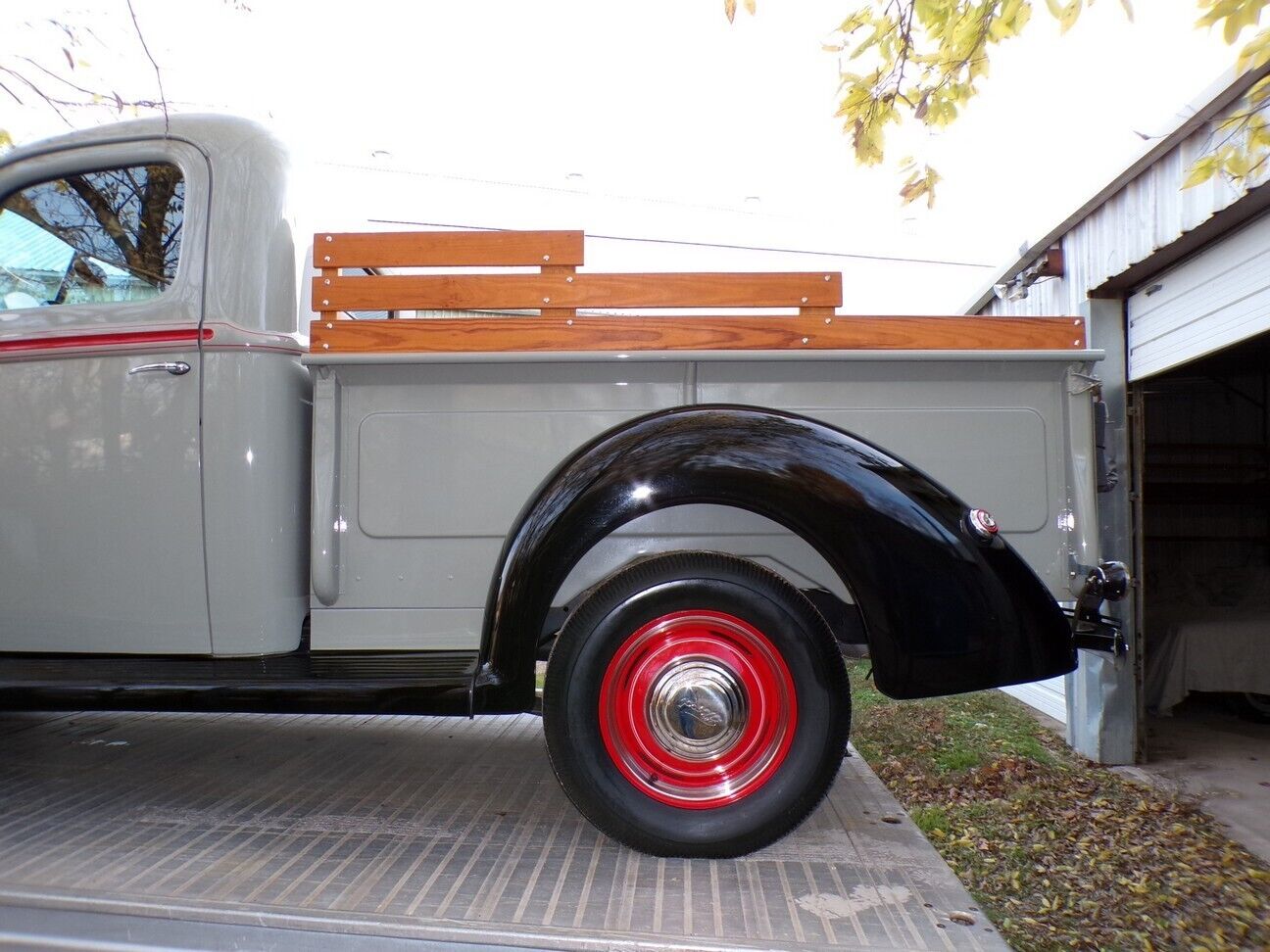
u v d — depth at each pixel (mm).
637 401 1848
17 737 2381
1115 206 4090
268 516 1942
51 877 1347
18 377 2041
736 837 1542
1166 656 5539
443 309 1871
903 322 1819
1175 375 6855
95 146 2148
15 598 2023
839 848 1539
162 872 1372
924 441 1833
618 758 1599
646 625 1625
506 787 1882
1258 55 2711
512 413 1842
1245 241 3398
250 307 1999
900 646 1633
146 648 1973
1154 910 3012
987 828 3799
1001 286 5371
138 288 2105
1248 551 6941
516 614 1683
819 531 1651
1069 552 1819
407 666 1826
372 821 1648
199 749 2213
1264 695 5551
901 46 3389
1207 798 4102
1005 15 3146
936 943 1148
